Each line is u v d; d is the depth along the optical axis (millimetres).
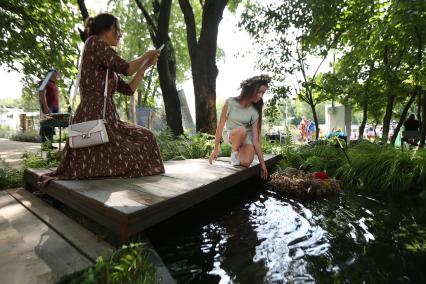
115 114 2953
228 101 4238
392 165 4617
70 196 2424
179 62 19188
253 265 2082
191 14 9023
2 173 3742
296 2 7840
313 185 4082
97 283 1351
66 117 4559
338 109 12047
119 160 2840
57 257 1656
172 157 5656
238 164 4215
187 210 3252
